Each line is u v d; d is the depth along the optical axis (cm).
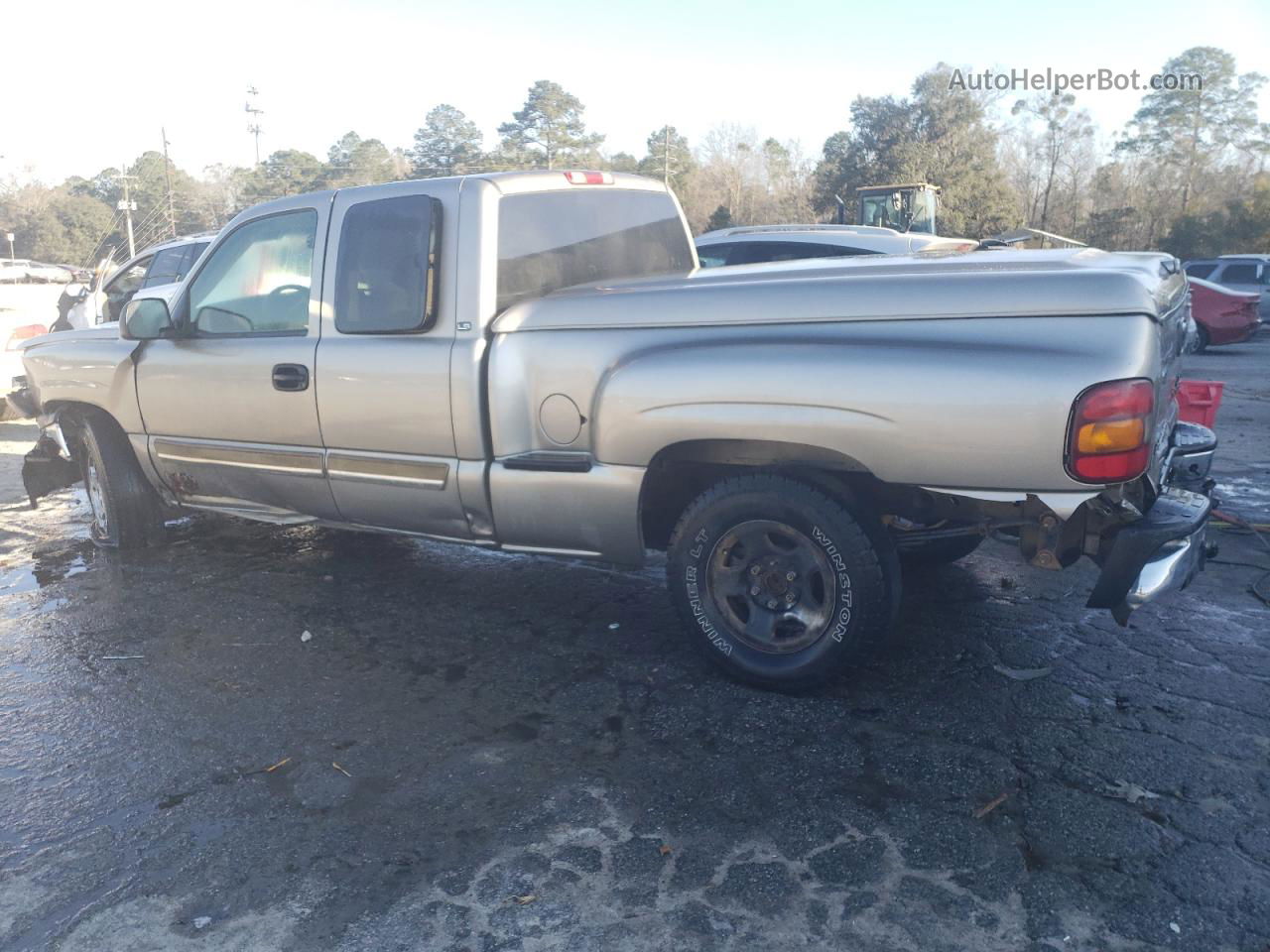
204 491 545
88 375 568
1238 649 425
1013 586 507
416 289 427
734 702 387
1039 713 372
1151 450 321
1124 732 356
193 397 515
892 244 866
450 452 427
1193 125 6344
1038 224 6253
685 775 336
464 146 7862
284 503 506
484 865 291
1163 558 341
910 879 279
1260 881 274
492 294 420
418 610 496
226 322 508
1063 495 322
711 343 372
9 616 502
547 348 403
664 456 388
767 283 366
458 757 353
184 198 9269
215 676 424
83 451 612
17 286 1209
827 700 386
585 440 400
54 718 390
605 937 260
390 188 442
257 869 292
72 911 276
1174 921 260
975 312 329
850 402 341
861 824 306
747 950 254
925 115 5575
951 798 318
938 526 398
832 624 371
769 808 315
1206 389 620
